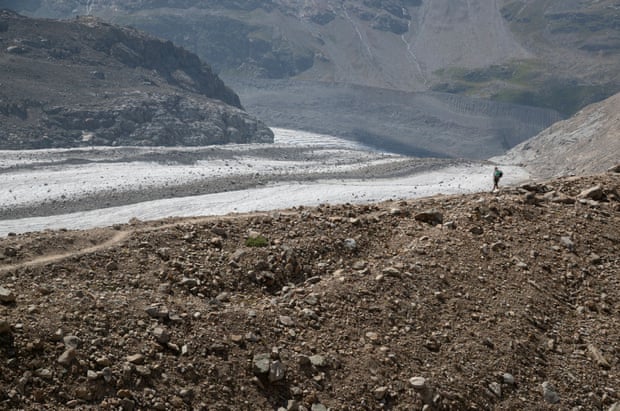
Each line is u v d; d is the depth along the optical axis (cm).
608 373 1462
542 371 1434
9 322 1195
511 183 11581
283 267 1627
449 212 2034
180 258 1594
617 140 13362
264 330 1379
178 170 10706
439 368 1377
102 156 11650
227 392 1220
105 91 17275
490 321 1534
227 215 1997
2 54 16950
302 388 1269
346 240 1767
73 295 1336
